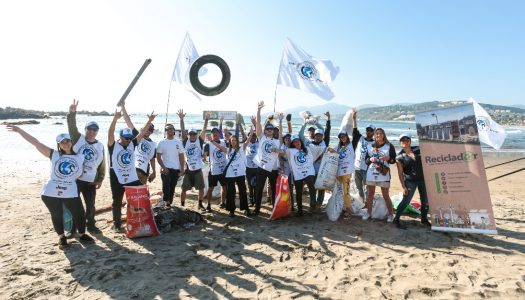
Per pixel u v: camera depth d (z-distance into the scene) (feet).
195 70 27.07
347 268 14.02
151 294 11.72
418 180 18.84
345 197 21.15
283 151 22.80
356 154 22.85
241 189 21.72
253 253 15.62
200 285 12.45
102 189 30.73
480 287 12.25
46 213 22.24
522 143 94.07
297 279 13.03
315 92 24.95
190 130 23.31
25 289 11.91
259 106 21.81
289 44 25.41
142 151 21.35
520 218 21.58
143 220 17.46
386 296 11.71
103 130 124.16
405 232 18.47
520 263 14.34
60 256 14.92
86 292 11.82
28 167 44.32
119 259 14.62
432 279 12.97
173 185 22.03
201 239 17.40
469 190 17.40
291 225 19.93
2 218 20.84
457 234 18.12
